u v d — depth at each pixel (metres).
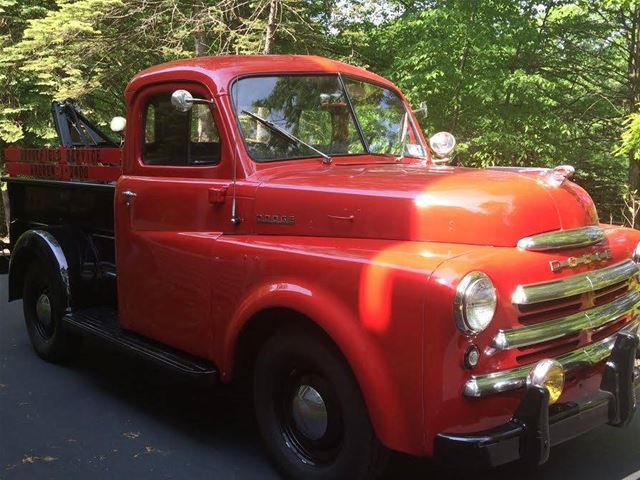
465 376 2.71
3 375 5.20
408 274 2.80
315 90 4.22
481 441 2.66
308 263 3.19
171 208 4.05
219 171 3.86
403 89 9.17
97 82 11.77
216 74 3.92
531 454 2.73
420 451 2.81
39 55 11.81
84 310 5.12
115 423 4.29
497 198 3.02
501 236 2.94
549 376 2.73
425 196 3.10
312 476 3.30
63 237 5.19
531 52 10.57
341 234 3.30
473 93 9.26
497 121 9.55
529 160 10.14
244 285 3.52
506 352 2.79
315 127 4.14
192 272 3.87
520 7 10.07
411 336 2.78
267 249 3.42
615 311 3.24
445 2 9.41
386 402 2.86
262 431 3.59
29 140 15.91
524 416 2.74
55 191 5.57
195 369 3.79
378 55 10.99
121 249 4.45
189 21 10.36
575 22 10.99
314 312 3.09
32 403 4.62
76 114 6.01
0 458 3.79
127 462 3.75
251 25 9.91
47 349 5.43
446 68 8.95
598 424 3.07
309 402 3.35
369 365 2.90
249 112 3.90
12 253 5.62
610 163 12.02
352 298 2.98
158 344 4.24
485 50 9.40
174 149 4.14
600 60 12.23
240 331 3.51
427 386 2.75
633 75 11.86
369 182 3.38
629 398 3.15
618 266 3.33
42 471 3.64
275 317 3.46
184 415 4.44
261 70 4.05
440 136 4.75
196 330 3.88
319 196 3.40
